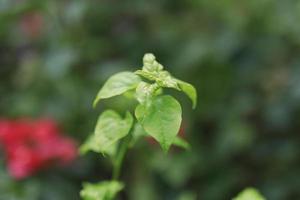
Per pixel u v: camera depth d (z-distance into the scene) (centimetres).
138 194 150
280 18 165
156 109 57
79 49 153
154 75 59
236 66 166
